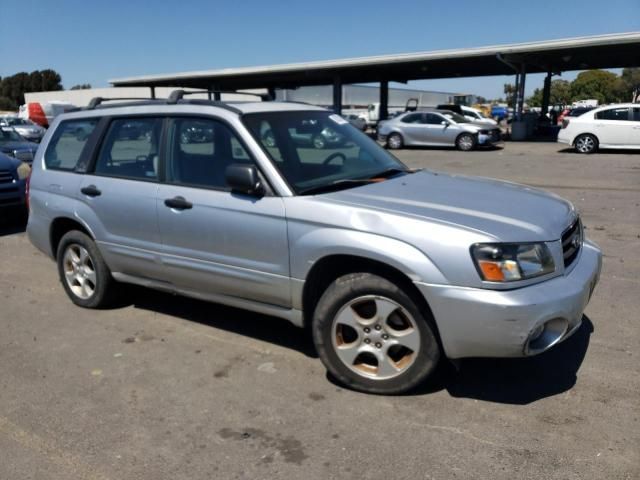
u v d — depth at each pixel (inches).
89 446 123.6
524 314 119.7
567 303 124.5
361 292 136.3
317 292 149.2
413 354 134.2
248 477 112.2
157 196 169.9
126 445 123.6
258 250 149.9
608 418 127.3
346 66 1143.0
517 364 153.4
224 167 158.6
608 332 171.8
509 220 131.2
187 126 168.2
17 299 219.5
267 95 234.4
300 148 162.4
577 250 146.2
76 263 205.9
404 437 123.3
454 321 124.3
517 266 122.5
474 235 123.5
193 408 137.6
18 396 145.3
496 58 1010.1
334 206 138.1
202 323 190.2
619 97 3385.8
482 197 148.4
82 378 154.0
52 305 211.9
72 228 208.5
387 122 948.0
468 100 2214.6
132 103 190.5
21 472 115.6
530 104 3730.3
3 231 347.3
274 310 154.4
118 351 170.4
